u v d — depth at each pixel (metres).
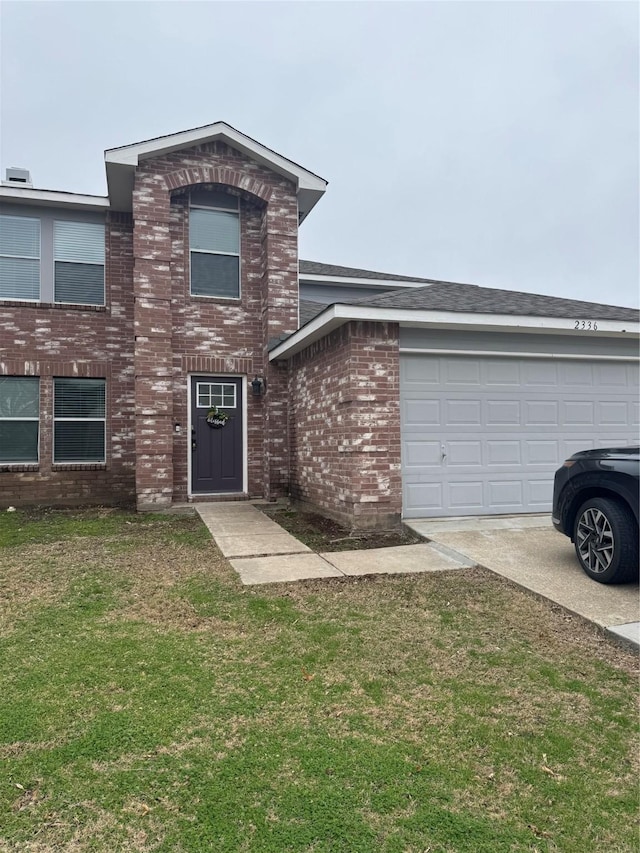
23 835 1.98
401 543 6.51
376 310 6.88
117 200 10.38
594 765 2.49
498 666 3.45
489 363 7.79
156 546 6.39
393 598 4.61
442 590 4.82
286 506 9.48
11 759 2.42
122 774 2.33
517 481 7.82
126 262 10.84
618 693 3.14
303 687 3.13
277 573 5.27
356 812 2.14
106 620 4.09
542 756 2.54
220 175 9.80
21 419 10.35
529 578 5.06
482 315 7.26
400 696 3.06
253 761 2.44
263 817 2.09
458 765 2.46
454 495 7.59
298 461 9.45
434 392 7.55
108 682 3.14
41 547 6.36
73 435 10.59
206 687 3.10
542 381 7.98
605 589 4.75
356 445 7.05
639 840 2.04
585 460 5.16
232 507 9.38
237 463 10.30
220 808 2.14
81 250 10.70
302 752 2.52
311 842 1.98
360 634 3.88
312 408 8.70
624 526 4.69
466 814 2.15
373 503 7.09
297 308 10.15
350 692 3.08
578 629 4.03
